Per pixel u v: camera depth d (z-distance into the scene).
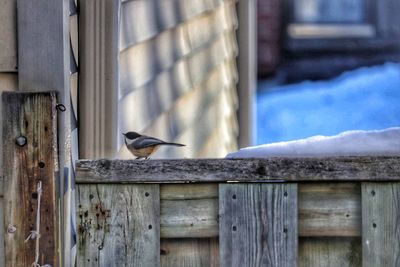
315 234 5.32
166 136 10.02
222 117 14.70
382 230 5.27
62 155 5.96
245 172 5.30
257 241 5.30
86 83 7.30
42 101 5.59
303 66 30.97
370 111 30.11
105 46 7.56
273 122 29.66
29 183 5.59
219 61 14.52
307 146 5.55
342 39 31.70
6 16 6.04
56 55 6.04
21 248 5.59
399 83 30.84
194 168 5.31
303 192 5.32
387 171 5.24
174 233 5.35
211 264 5.36
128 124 8.27
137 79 8.76
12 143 5.59
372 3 32.25
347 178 5.27
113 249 5.35
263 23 30.84
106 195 5.34
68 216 6.20
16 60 6.04
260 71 30.80
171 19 10.69
